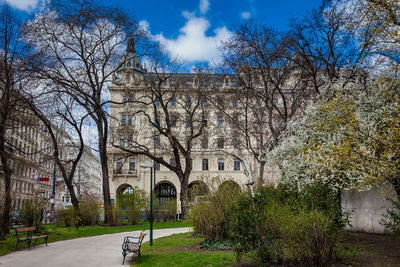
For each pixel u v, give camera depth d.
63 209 27.67
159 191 59.97
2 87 23.80
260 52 26.58
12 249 14.95
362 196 16.09
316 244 8.88
